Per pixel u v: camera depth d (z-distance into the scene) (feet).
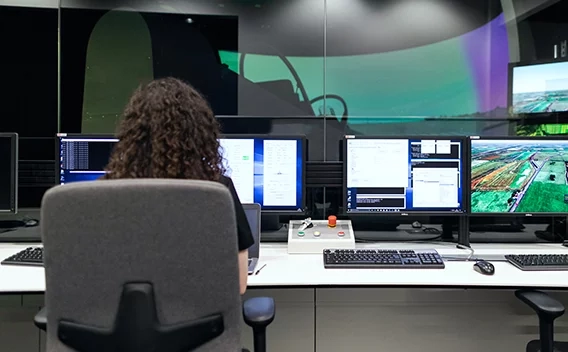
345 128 5.88
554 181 5.05
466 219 5.37
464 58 5.90
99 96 5.88
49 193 2.15
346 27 5.91
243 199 5.18
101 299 2.25
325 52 5.91
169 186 2.13
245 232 2.93
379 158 5.10
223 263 2.32
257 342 3.24
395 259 4.32
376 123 5.87
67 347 2.37
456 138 5.05
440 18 5.89
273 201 5.21
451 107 5.91
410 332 5.13
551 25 5.83
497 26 5.87
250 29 5.91
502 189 5.07
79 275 2.23
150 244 2.18
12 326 5.17
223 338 2.46
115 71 5.88
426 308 5.13
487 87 5.89
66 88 5.84
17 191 5.14
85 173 5.13
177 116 2.65
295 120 5.90
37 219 5.67
